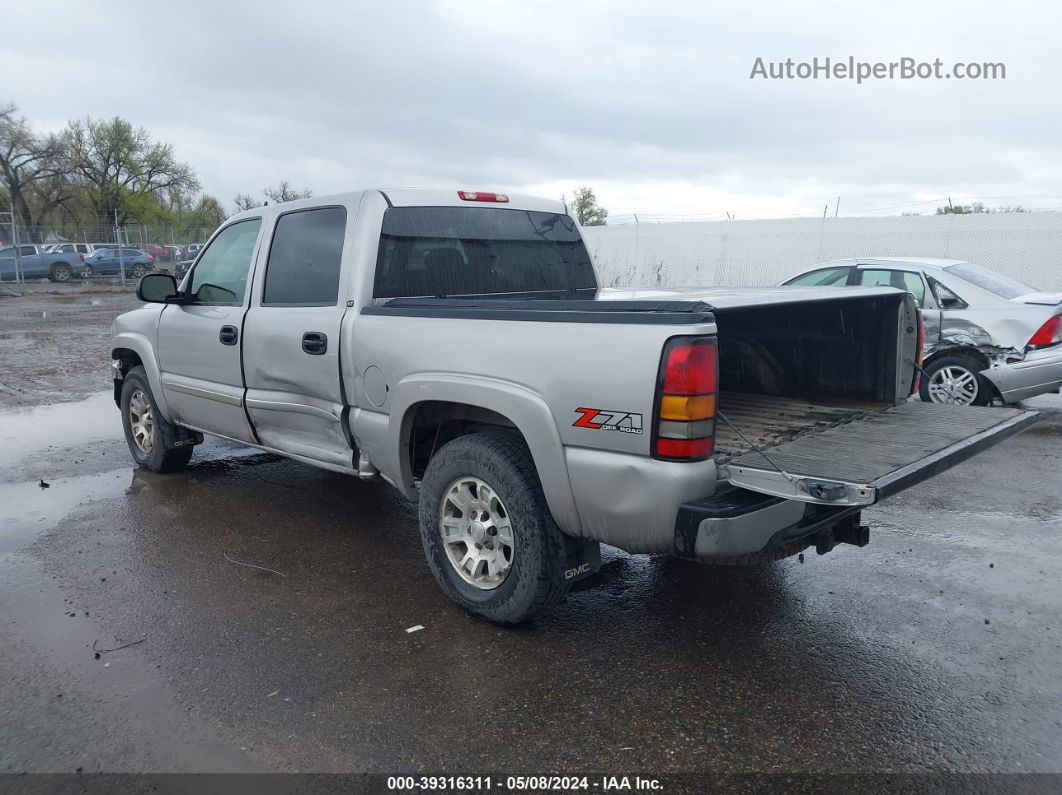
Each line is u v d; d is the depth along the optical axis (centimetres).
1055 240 1739
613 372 309
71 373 1188
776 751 284
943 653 352
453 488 387
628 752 284
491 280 478
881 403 424
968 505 561
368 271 423
